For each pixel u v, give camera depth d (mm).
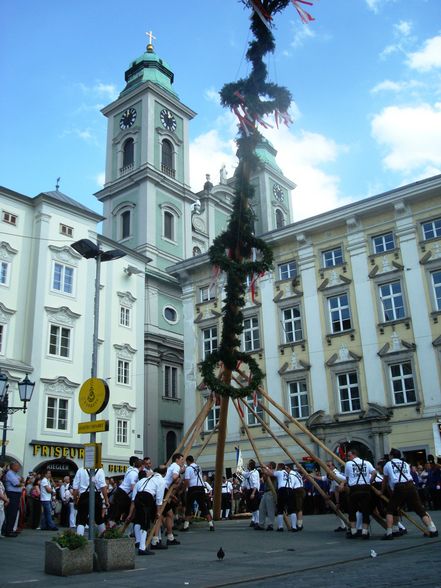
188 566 9617
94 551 9406
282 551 11273
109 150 55281
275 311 34156
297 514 15758
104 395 10734
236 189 15609
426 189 29906
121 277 41250
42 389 33531
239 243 15586
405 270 30141
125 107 55688
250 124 14508
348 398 30516
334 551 10781
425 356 28516
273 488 16672
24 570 9570
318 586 6789
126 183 51781
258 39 14602
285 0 13453
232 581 7715
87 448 10641
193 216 56281
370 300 30875
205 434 35594
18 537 16000
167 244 50781
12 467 16250
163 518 13273
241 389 15438
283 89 14383
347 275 32000
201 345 37375
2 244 34344
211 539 14156
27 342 34000
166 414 44562
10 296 34094
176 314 48406
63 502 20734
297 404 32188
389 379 29359
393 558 9250
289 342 33219
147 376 43656
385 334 29969
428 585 6336
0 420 18203
